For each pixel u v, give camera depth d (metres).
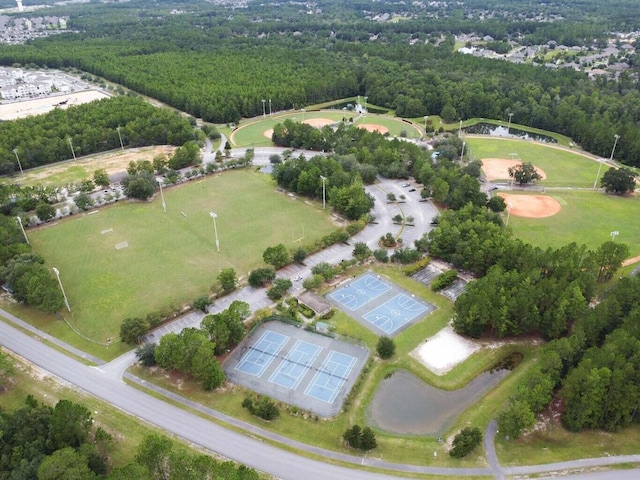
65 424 106.50
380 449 113.00
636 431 117.19
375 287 170.88
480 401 126.62
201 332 134.50
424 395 128.88
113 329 151.25
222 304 162.00
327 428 118.69
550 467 107.94
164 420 120.19
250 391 129.12
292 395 128.25
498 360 140.00
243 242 197.12
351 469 108.00
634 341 121.75
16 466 102.25
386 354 137.88
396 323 153.50
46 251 191.62
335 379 133.38
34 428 108.81
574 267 156.88
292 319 153.50
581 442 114.25
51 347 144.62
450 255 180.12
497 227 181.38
